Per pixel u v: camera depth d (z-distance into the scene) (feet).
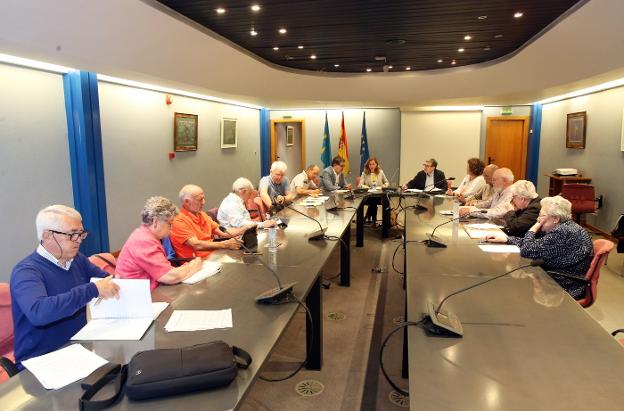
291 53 21.01
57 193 15.35
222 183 28.55
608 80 19.60
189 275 7.59
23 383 4.28
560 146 27.71
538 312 6.12
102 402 3.84
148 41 13.55
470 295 6.83
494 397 4.04
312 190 20.30
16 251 13.83
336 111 34.22
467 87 25.21
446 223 12.98
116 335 5.27
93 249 16.39
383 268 16.37
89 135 15.96
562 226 9.43
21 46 11.00
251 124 33.06
